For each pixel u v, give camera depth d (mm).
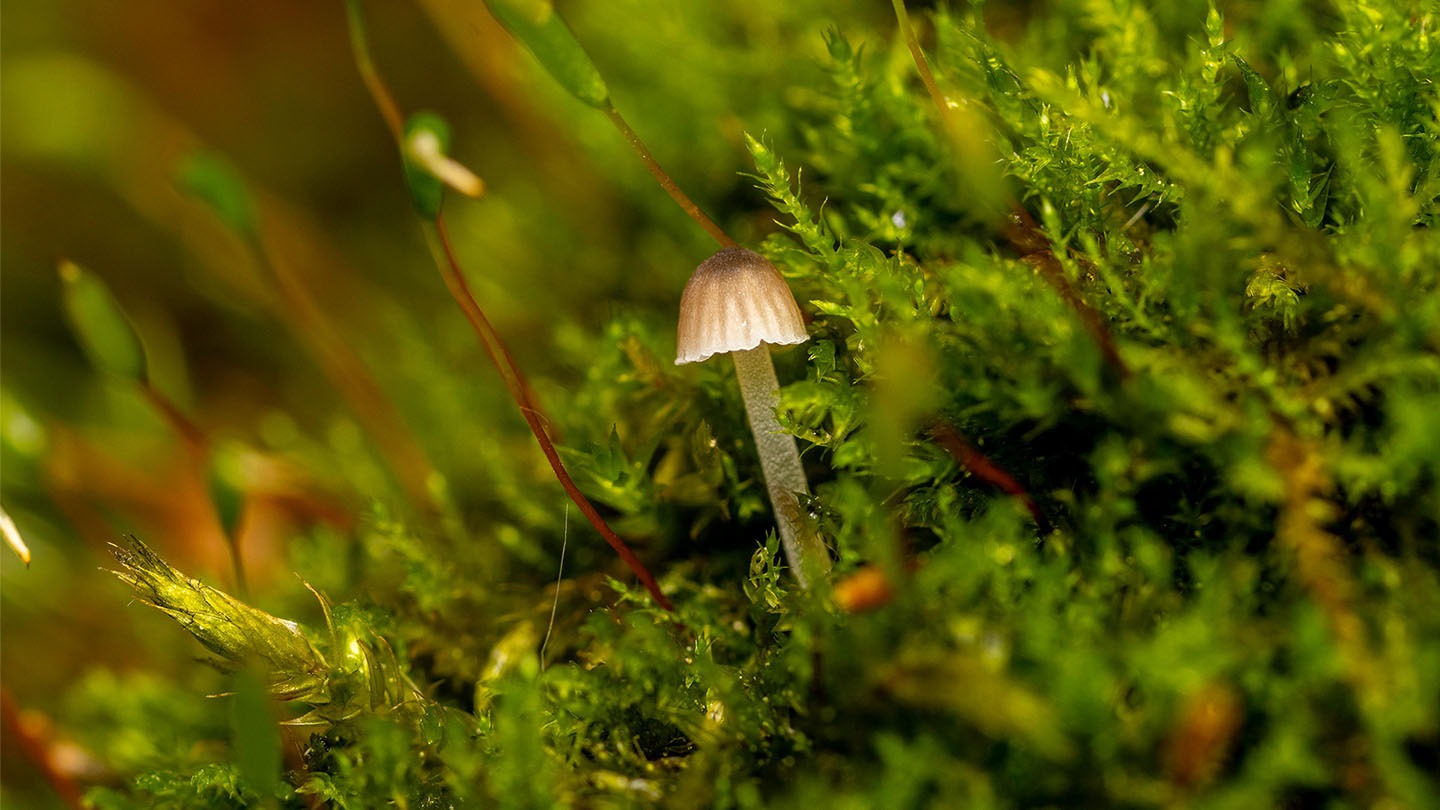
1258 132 143
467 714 143
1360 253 135
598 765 141
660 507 151
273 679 139
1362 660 129
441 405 174
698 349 142
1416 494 133
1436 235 136
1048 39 159
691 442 153
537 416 143
